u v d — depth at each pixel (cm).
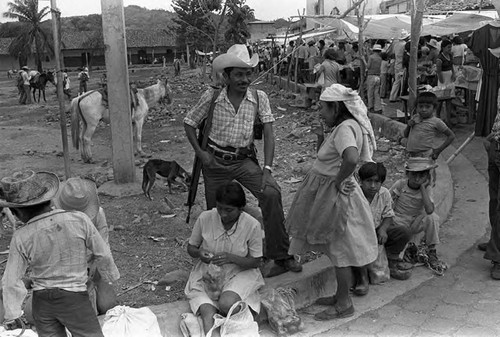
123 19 812
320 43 2167
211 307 412
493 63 993
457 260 538
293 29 3459
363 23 1598
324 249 439
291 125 1366
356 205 423
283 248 479
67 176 816
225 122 484
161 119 1595
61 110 797
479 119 1043
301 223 438
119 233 654
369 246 430
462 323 426
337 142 403
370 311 452
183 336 411
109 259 359
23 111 2122
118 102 822
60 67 778
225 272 430
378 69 1391
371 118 1202
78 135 1049
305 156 1002
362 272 475
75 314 342
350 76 1578
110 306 434
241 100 485
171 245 616
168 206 745
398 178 806
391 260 513
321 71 1429
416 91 998
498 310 441
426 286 490
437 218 515
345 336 416
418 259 530
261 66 3597
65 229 338
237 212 421
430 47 1364
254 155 509
